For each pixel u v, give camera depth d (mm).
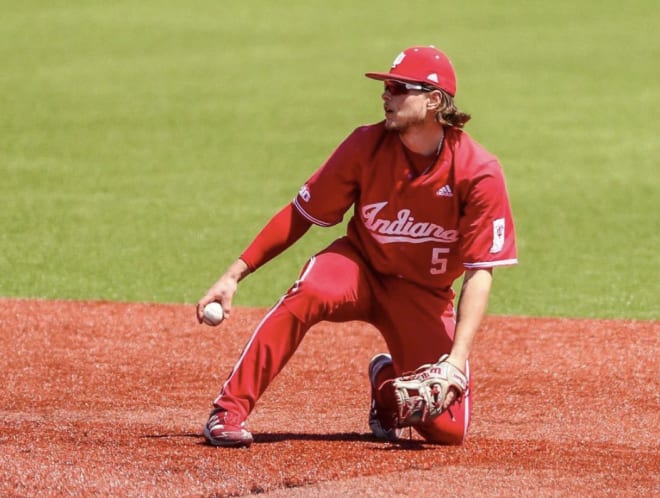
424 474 16266
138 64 80125
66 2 105250
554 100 69000
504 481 16016
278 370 17688
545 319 28656
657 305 31094
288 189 47594
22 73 76375
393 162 17469
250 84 73562
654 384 22969
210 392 22391
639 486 15891
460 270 18234
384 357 19375
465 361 16938
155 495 15172
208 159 53562
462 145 17438
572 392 22406
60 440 17938
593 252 38000
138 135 58969
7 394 21938
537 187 48594
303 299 17531
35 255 36500
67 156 53844
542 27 95250
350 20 98750
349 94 70500
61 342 26109
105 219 41875
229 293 17828
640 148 56500
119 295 31875
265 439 18422
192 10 102875
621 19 98250
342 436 18953
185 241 38844
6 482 15617
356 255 18297
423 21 98250
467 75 76938
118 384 22875
